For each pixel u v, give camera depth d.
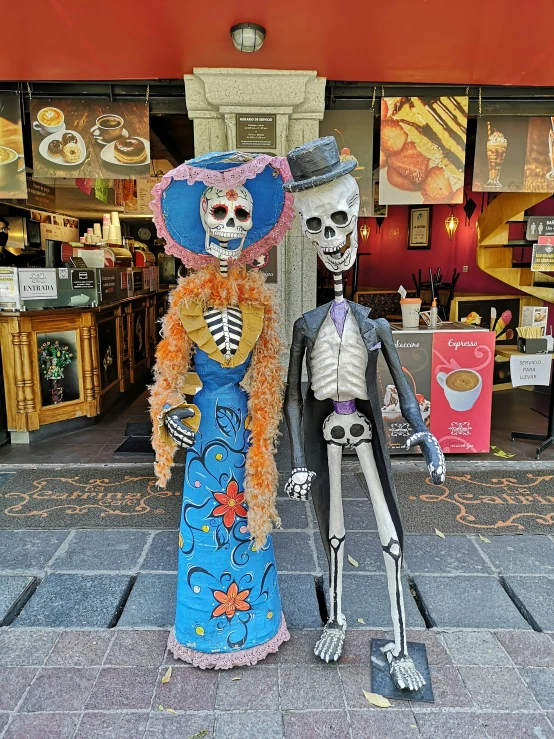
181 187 2.06
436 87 4.71
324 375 2.03
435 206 9.62
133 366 7.05
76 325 5.27
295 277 4.96
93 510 3.56
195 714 1.95
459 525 3.34
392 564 2.08
